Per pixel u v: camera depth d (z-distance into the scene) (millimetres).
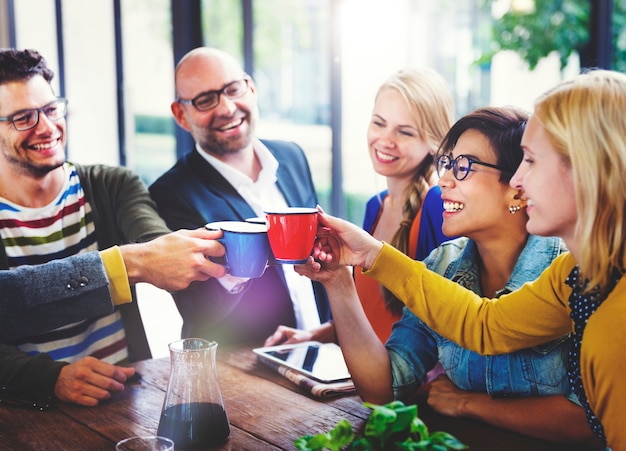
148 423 1456
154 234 1954
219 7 4625
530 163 1234
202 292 2102
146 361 1857
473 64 4344
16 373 1617
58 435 1401
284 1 4465
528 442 1386
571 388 1436
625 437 1124
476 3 4285
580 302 1243
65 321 1544
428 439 910
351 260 1530
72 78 4945
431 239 2031
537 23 4359
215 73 2277
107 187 2104
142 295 4711
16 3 4859
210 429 1323
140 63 4844
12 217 1935
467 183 1538
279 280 2238
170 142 4891
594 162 1111
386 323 1993
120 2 4793
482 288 1642
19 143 1873
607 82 1135
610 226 1124
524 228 1556
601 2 3166
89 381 1574
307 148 4477
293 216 1361
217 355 1914
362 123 4141
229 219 2227
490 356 1502
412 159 2086
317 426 1438
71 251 2023
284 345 1921
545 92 1212
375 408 931
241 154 2367
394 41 4098
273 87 4570
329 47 4023
